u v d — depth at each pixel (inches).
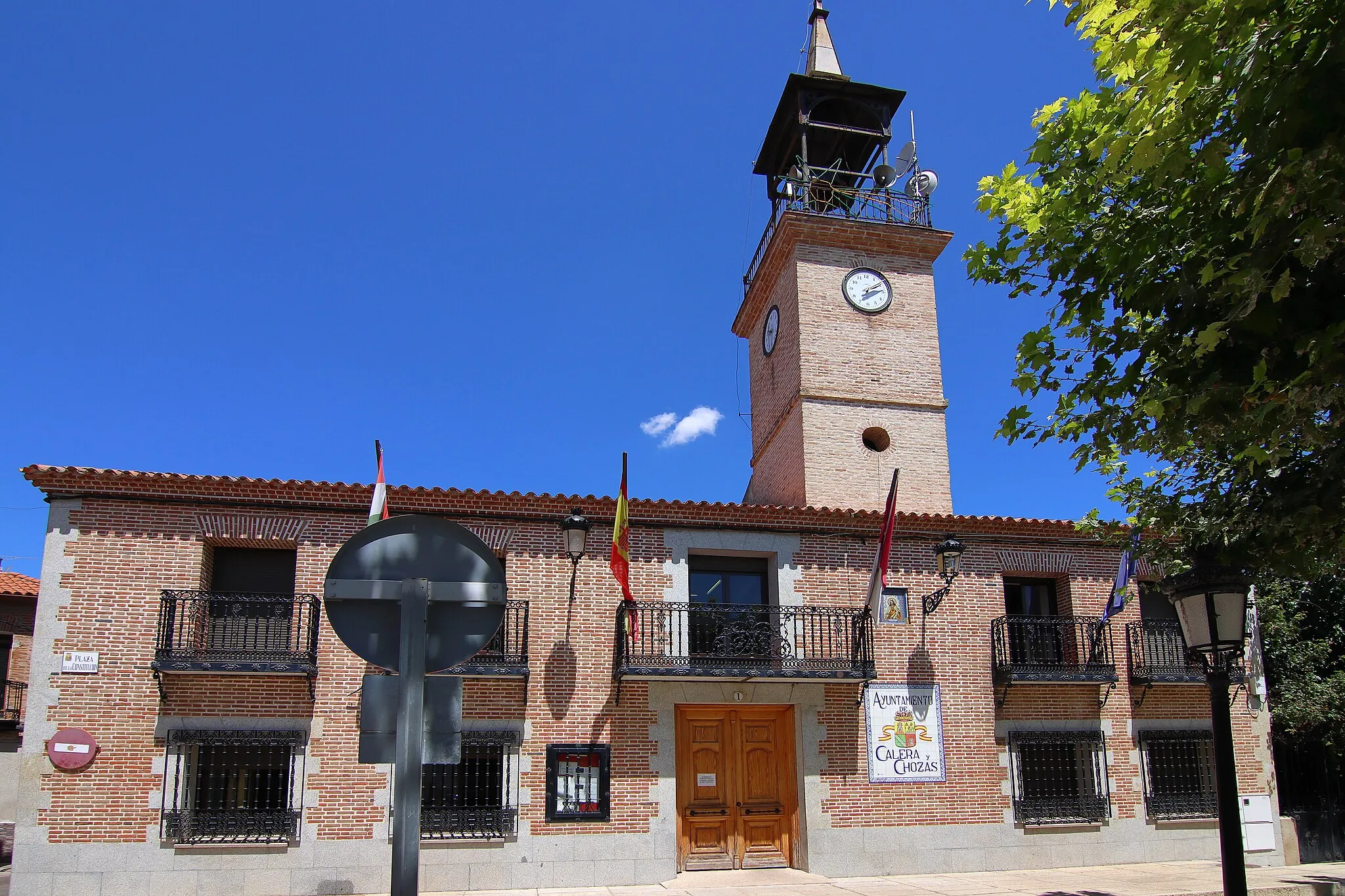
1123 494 449.4
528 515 610.9
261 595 582.2
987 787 631.2
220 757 556.4
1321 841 692.1
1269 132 250.1
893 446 828.6
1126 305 330.0
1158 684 663.8
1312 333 257.4
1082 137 342.0
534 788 572.1
